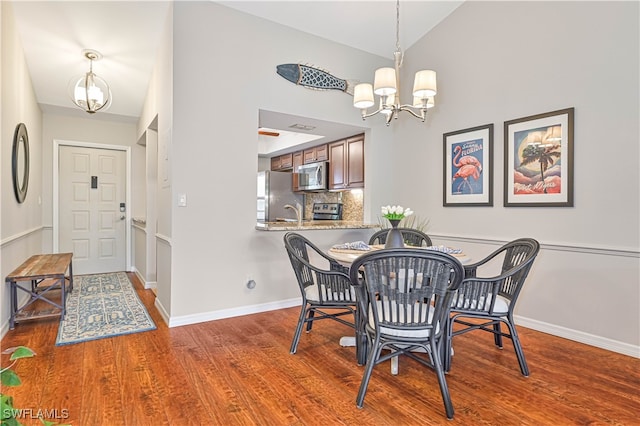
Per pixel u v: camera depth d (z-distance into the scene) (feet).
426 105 8.32
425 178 13.14
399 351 6.60
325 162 17.37
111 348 8.39
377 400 6.33
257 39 11.14
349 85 13.12
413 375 7.25
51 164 16.31
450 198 12.19
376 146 14.15
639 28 7.99
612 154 8.41
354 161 15.29
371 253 5.81
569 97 9.15
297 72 11.89
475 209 11.41
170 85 10.00
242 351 8.32
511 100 10.41
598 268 8.68
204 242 10.32
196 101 10.10
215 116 10.40
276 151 20.61
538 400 6.36
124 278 16.29
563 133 9.23
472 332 9.77
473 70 11.43
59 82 13.52
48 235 16.34
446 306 6.08
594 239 8.73
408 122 13.84
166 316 10.27
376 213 14.21
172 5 9.77
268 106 11.36
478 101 11.31
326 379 7.05
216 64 10.41
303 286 8.36
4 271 9.37
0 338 8.77
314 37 12.31
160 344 8.67
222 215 10.58
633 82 8.09
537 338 9.29
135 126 18.16
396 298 6.02
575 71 9.04
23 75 11.50
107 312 11.12
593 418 5.84
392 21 12.14
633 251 8.05
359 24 12.05
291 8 11.02
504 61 10.58
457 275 5.82
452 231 12.14
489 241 10.96
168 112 10.30
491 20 10.90
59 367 7.41
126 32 11.17
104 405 6.07
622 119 8.25
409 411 6.01
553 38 9.46
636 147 8.05
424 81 7.87
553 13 9.46
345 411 5.99
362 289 6.81
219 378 7.04
